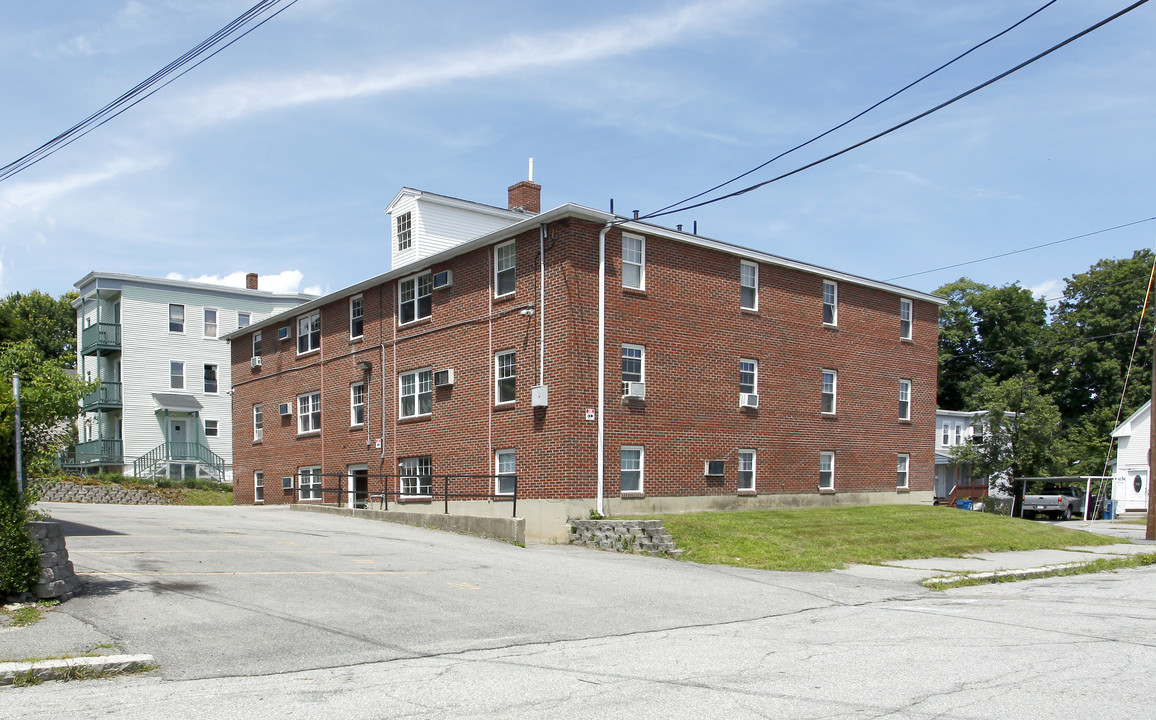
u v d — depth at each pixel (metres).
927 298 31.23
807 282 27.14
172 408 43.59
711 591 13.89
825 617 11.85
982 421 42.88
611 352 21.62
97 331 43.16
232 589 11.80
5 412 10.24
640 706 6.96
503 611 11.48
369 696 7.27
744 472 24.73
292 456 32.50
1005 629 10.73
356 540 18.03
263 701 7.10
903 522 22.94
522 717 6.66
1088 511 45.00
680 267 23.48
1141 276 57.03
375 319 28.20
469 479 23.55
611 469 21.30
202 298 46.09
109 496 36.06
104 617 9.84
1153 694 7.35
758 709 6.85
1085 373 58.38
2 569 10.06
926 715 6.70
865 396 28.69
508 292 22.88
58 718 6.55
